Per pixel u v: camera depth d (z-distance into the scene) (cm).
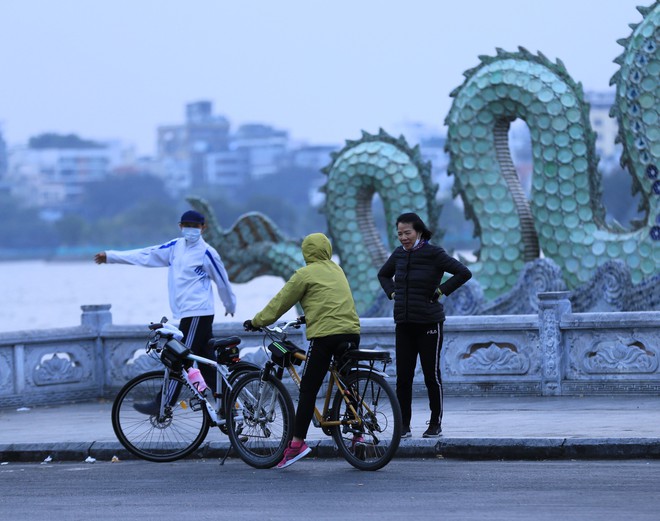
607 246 2748
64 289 16862
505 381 2075
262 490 1417
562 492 1326
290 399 1555
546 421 1742
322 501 1335
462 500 1307
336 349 1536
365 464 1520
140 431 1683
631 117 2700
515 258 2897
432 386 1631
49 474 1600
